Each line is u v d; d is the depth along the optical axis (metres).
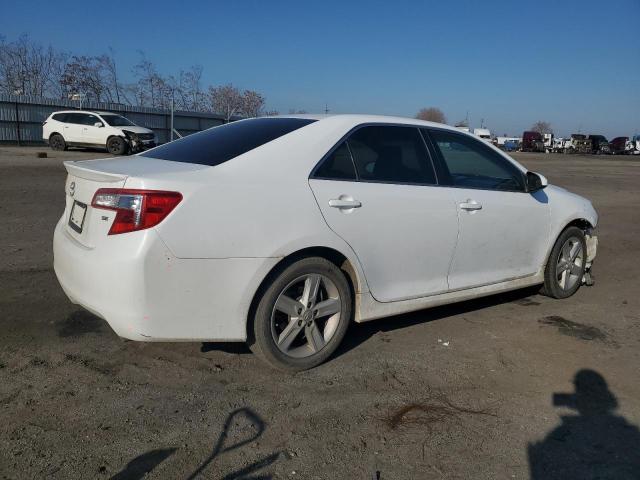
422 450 2.93
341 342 4.14
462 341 4.39
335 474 2.71
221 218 3.25
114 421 3.07
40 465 2.68
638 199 15.41
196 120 40.12
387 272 3.98
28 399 3.25
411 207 4.02
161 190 3.13
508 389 3.63
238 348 4.06
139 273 3.08
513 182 4.90
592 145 73.62
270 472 2.71
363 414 3.26
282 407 3.29
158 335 3.20
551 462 2.88
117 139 23.31
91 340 4.08
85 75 40.28
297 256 3.58
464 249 4.41
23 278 5.42
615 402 3.51
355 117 4.08
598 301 5.54
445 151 4.45
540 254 5.11
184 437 2.95
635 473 2.81
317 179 3.67
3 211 9.01
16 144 30.16
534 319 4.95
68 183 3.85
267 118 4.23
